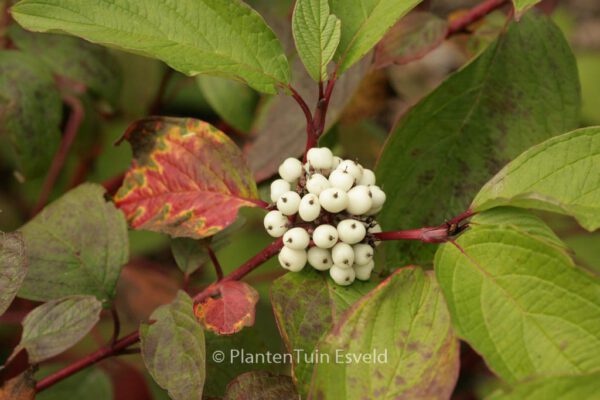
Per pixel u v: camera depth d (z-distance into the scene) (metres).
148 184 0.51
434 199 0.52
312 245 0.46
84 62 0.60
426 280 0.45
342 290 0.47
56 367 0.59
